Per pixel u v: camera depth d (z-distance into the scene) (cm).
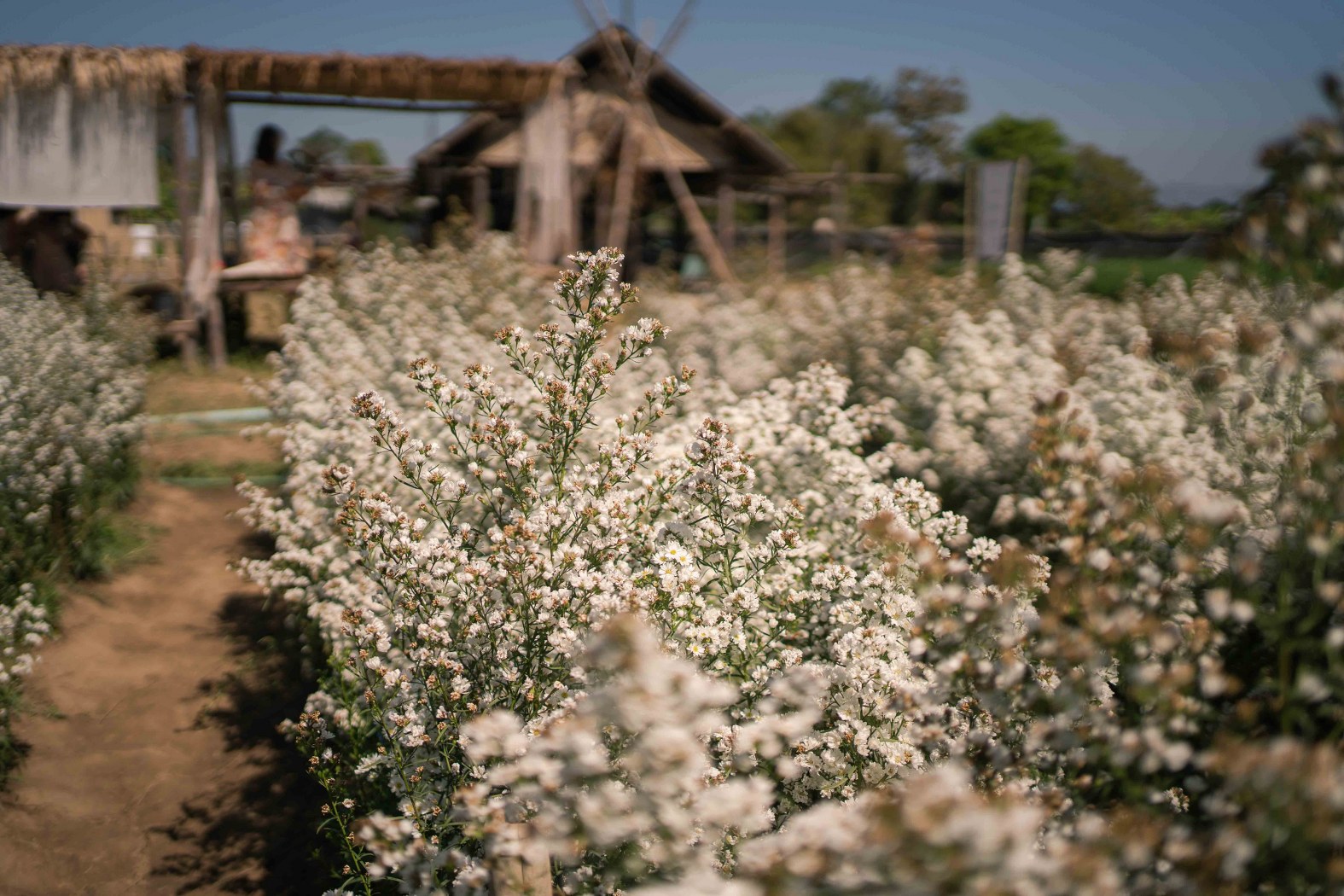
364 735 390
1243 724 210
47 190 1255
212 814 448
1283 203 230
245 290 1352
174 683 555
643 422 393
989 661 219
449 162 1938
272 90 1323
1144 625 200
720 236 2142
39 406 686
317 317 883
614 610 285
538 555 310
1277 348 292
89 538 674
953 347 615
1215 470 361
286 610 631
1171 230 2616
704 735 258
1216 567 254
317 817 441
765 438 490
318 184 1588
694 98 1989
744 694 317
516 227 1762
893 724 296
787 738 298
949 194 5006
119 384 809
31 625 526
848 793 288
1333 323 216
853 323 831
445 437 527
